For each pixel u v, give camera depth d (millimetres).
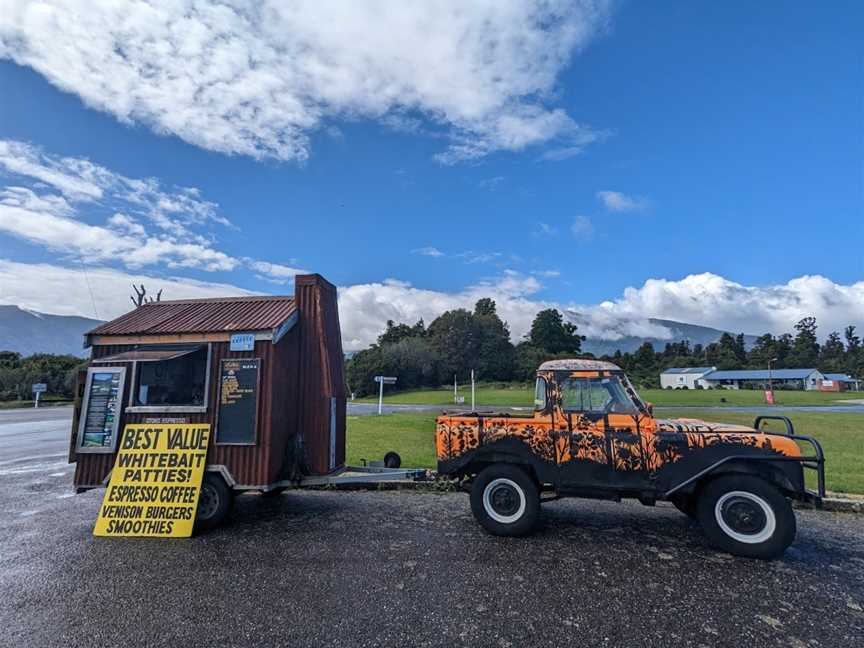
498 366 76562
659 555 4590
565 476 5168
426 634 3162
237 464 5707
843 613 3475
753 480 4598
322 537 5145
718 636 3160
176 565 4391
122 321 6621
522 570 4219
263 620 3348
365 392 64875
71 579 4078
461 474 5641
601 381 5379
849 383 77438
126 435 5887
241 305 6875
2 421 21547
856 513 6074
